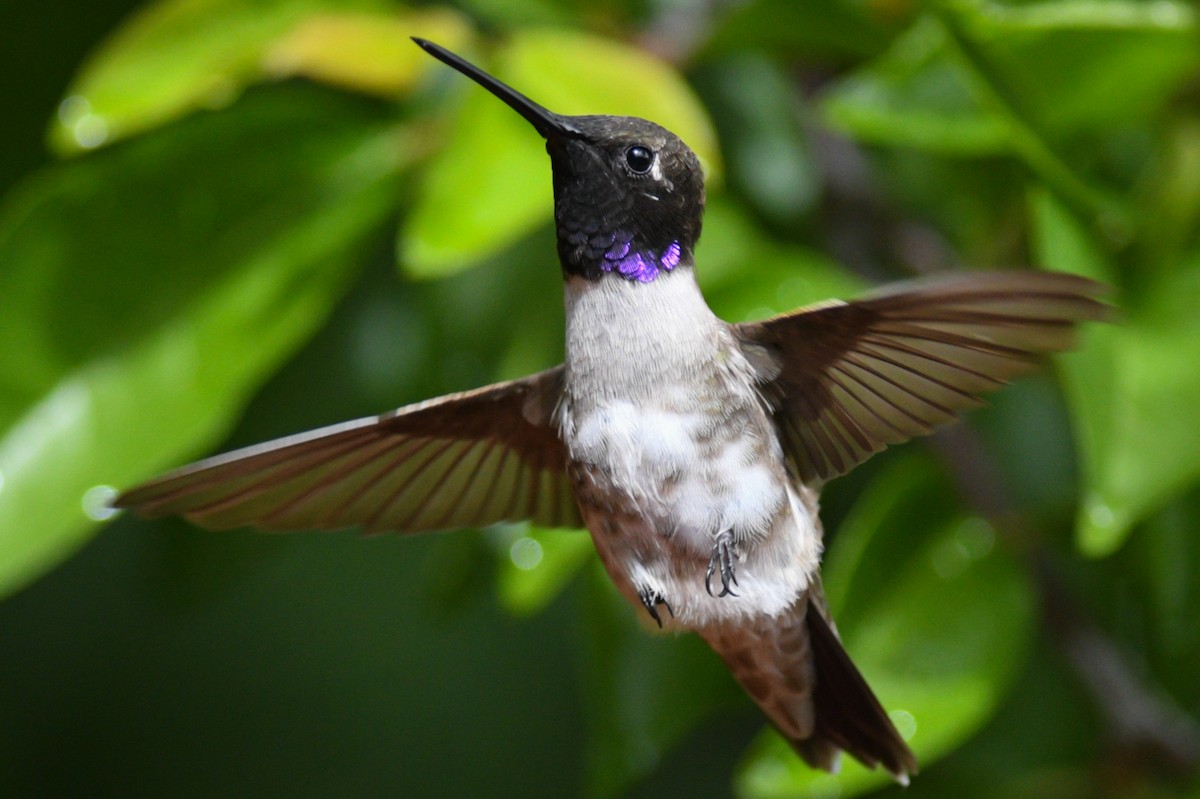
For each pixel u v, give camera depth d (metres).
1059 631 1.91
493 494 1.87
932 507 1.90
